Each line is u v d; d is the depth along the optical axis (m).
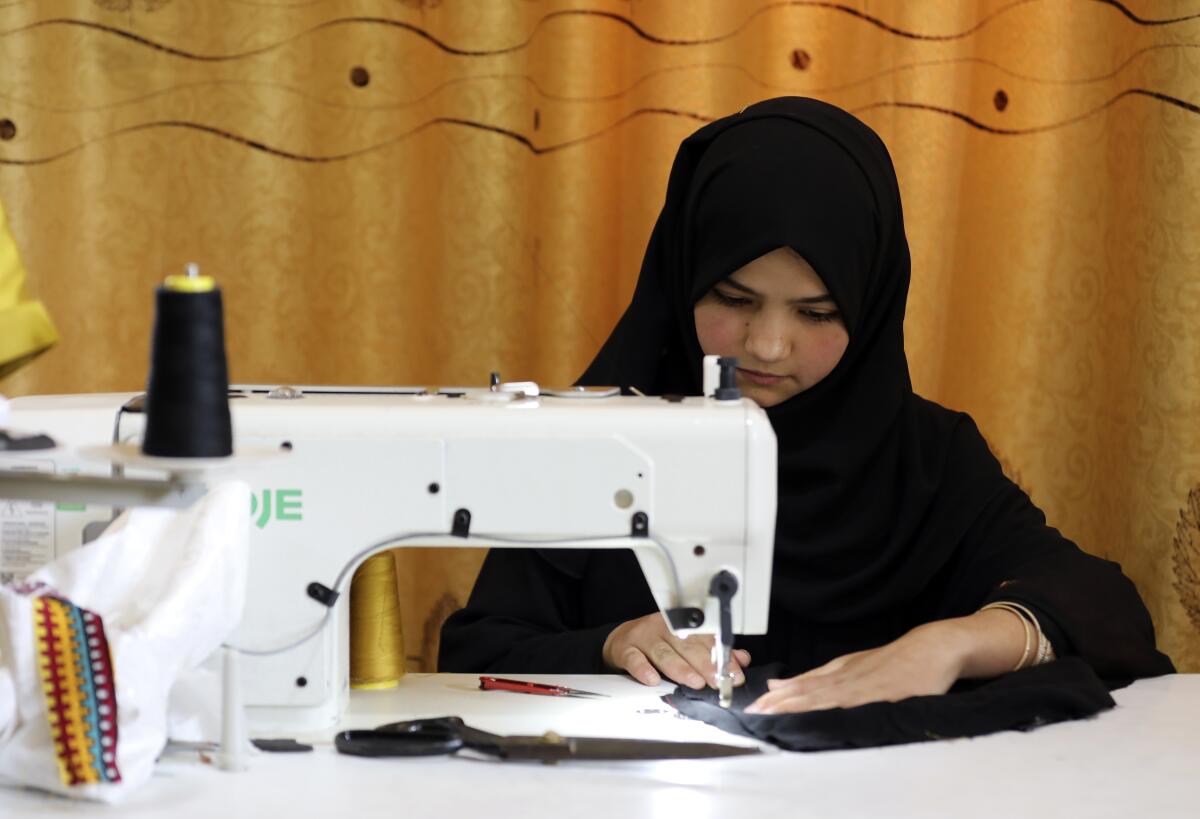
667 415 1.40
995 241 2.63
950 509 1.95
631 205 2.64
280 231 2.66
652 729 1.40
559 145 2.59
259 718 1.38
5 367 1.37
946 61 2.56
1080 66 2.58
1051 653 1.60
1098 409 2.61
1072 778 1.24
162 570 1.25
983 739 1.36
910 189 2.58
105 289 2.63
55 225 2.60
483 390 1.55
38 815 1.11
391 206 2.67
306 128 2.65
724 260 1.82
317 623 1.39
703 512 1.40
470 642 1.88
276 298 2.68
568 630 1.99
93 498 1.06
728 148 1.92
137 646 1.17
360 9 2.62
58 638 1.16
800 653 1.95
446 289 2.66
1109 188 2.59
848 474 1.92
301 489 1.39
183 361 1.03
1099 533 2.62
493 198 2.62
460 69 2.60
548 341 2.63
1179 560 2.48
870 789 1.20
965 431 2.05
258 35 2.62
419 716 1.44
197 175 2.64
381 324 2.69
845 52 2.61
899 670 1.49
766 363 1.83
